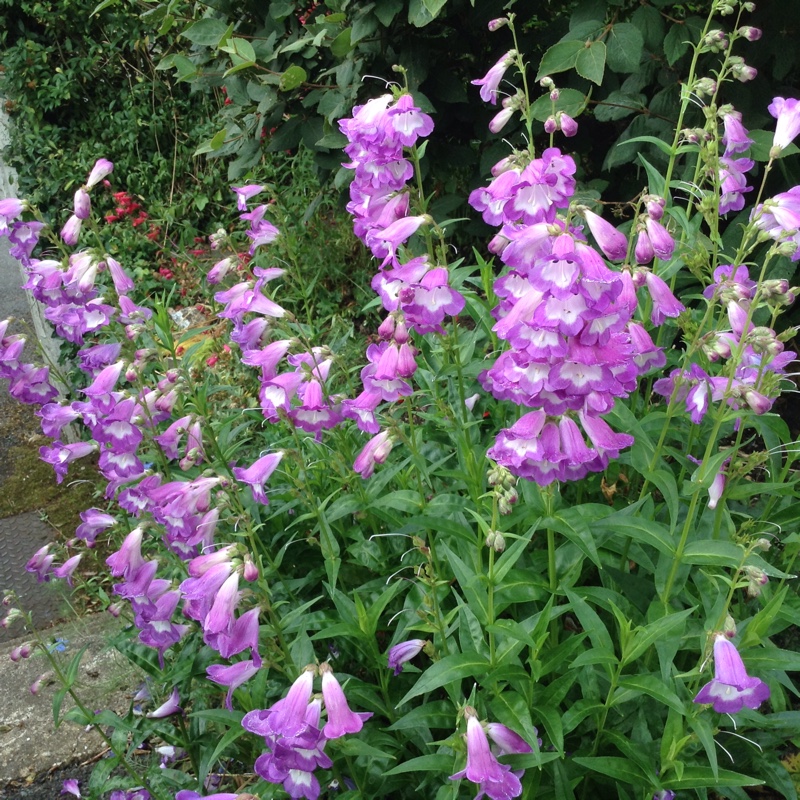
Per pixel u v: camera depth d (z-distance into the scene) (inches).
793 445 28.7
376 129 26.0
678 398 26.3
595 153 47.0
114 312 31.4
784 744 28.2
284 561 31.2
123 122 82.4
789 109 24.9
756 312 38.0
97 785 28.5
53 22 81.6
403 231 25.7
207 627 22.4
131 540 26.0
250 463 34.9
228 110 51.3
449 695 25.4
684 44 36.6
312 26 42.1
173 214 75.5
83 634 38.2
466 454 27.4
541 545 29.4
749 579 21.8
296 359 27.4
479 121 45.1
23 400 35.1
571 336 20.6
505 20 28.9
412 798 26.6
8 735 34.1
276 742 21.7
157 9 46.0
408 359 25.6
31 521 48.8
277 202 38.4
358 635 25.5
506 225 23.7
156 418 30.7
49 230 32.7
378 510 28.9
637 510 25.3
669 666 22.8
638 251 25.1
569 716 23.7
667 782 23.4
